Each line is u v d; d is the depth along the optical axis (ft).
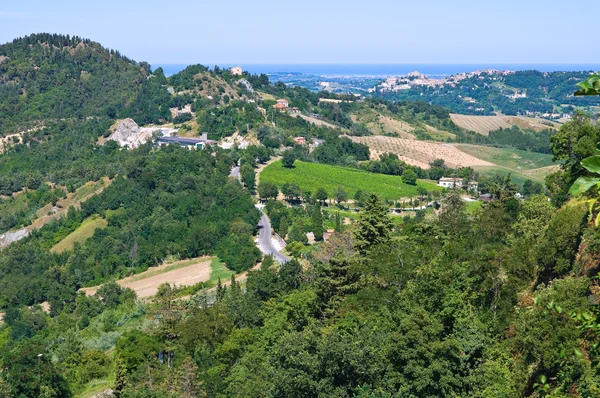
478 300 120.98
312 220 369.91
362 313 132.36
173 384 139.44
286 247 345.31
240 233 363.35
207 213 388.16
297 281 207.51
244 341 156.76
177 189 413.18
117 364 150.30
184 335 168.35
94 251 360.48
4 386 158.30
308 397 100.12
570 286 94.84
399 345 99.30
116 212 396.98
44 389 161.38
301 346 103.71
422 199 449.89
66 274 339.57
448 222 188.75
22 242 392.06
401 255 146.10
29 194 460.96
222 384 134.21
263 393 111.55
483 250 131.64
